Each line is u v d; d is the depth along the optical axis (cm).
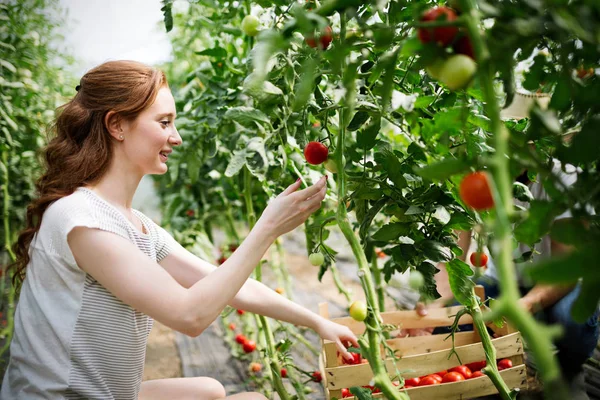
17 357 128
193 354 263
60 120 135
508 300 51
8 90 282
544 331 49
